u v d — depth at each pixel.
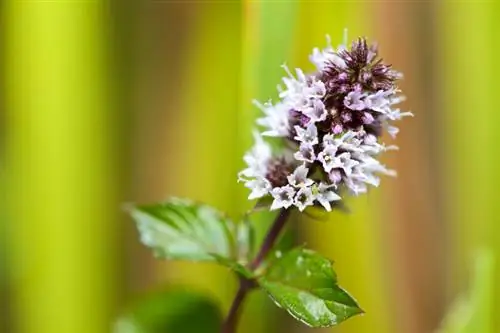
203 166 0.38
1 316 0.38
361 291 0.38
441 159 0.38
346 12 0.38
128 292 0.38
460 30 0.38
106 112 0.38
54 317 0.38
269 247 0.32
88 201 0.38
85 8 0.38
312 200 0.30
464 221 0.38
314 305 0.30
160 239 0.33
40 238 0.38
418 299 0.38
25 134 0.38
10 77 0.38
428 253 0.38
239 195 0.37
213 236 0.33
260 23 0.36
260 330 0.37
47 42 0.38
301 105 0.30
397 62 0.38
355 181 0.30
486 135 0.38
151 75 0.38
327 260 0.31
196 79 0.38
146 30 0.38
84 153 0.38
